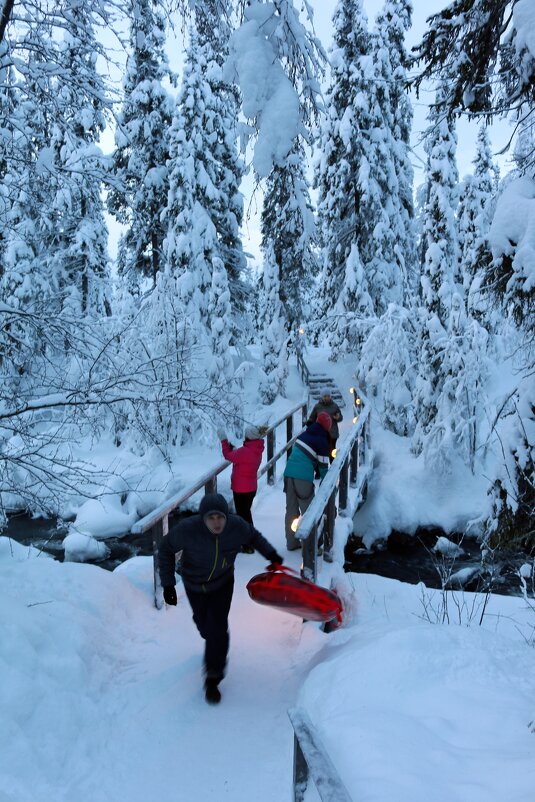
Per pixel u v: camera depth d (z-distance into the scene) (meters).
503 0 3.63
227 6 3.88
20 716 2.78
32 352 5.06
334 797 1.69
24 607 3.62
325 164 20.70
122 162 18.48
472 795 1.88
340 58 19.47
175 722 3.19
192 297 17.78
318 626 4.32
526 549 4.44
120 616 4.30
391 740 2.27
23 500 4.96
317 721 2.71
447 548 11.21
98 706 3.18
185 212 18.08
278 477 9.69
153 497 12.41
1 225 5.41
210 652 3.50
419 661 2.98
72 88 4.87
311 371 22.03
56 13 4.38
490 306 4.14
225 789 2.62
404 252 22.11
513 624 4.92
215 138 19.41
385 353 16.00
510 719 2.42
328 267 22.02
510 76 3.88
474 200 24.38
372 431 15.84
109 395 4.72
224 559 3.59
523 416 4.14
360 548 11.81
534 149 3.80
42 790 2.44
